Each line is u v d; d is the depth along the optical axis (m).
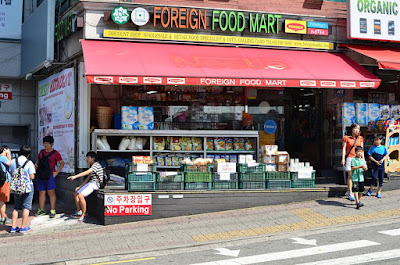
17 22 16.55
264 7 14.33
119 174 12.61
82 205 11.25
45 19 13.92
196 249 8.83
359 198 11.59
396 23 14.78
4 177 10.51
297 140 15.30
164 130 12.73
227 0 13.97
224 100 14.17
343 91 15.37
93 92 13.05
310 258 7.76
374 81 13.12
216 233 9.78
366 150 13.91
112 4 12.73
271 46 14.03
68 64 13.80
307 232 9.66
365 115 14.12
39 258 8.46
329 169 14.76
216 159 12.36
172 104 13.73
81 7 12.76
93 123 12.98
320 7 14.85
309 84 12.55
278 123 15.02
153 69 11.72
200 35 13.41
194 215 11.27
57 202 14.32
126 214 10.92
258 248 8.62
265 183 12.14
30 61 15.33
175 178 11.47
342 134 14.03
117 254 8.62
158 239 9.50
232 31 13.70
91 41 12.71
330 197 12.44
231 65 12.59
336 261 7.50
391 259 7.48
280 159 12.45
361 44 14.91
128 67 11.62
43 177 11.87
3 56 16.38
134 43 12.97
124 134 12.49
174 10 13.15
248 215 11.07
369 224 10.07
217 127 14.02
